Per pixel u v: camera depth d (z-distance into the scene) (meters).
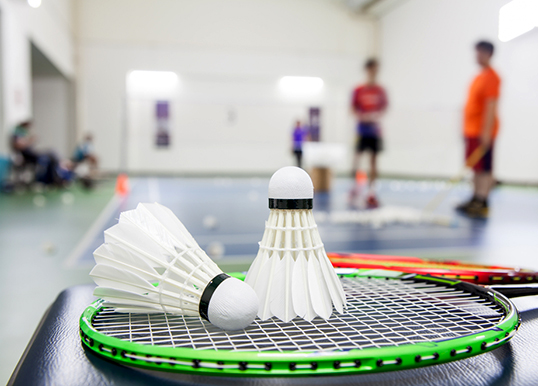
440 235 3.78
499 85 4.84
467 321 0.71
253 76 14.45
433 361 0.55
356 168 6.49
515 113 9.33
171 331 0.66
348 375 0.57
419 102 12.20
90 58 13.58
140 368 0.59
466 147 5.09
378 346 0.60
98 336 0.60
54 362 0.61
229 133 14.57
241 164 14.80
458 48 10.35
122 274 0.65
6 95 8.08
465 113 5.04
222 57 14.20
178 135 14.27
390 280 0.97
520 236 3.73
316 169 8.23
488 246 3.27
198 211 5.30
